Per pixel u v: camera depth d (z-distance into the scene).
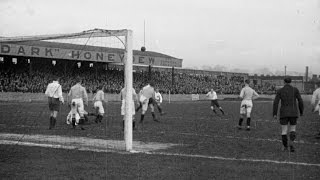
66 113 25.47
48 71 47.78
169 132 15.42
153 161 8.96
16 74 44.97
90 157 9.41
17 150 10.30
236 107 39.41
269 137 14.12
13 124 17.56
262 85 88.06
